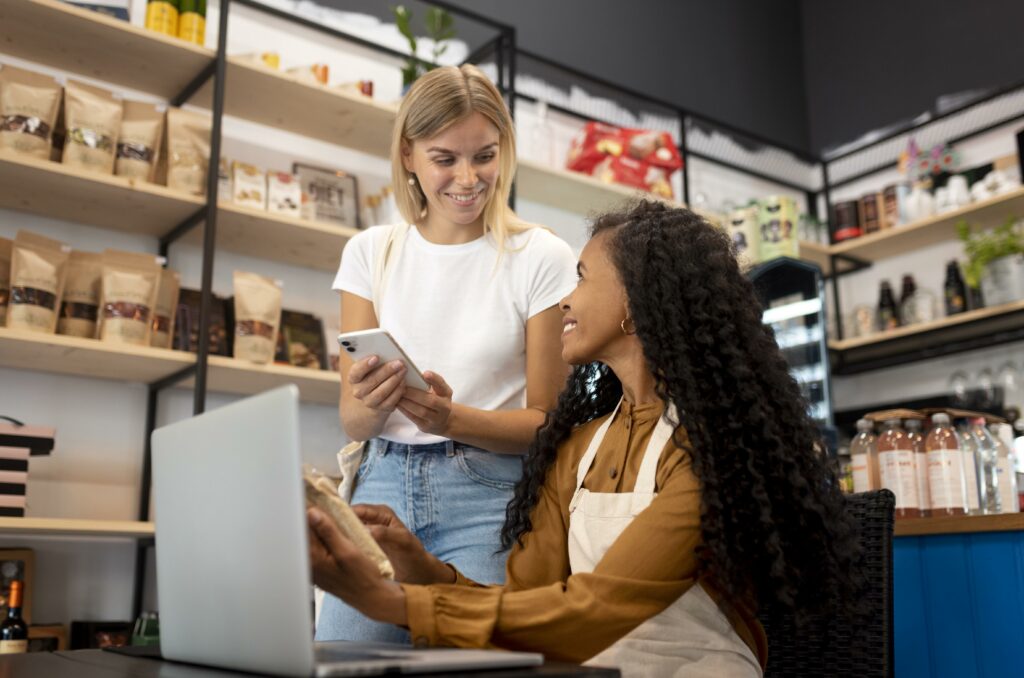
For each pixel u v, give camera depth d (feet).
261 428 2.51
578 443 4.34
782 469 3.65
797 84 17.37
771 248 13.83
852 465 6.95
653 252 4.03
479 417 4.74
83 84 9.09
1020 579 5.29
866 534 4.22
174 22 9.93
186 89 10.21
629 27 15.46
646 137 13.38
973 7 15.06
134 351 8.75
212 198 9.37
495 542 4.82
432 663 2.38
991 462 6.60
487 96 5.16
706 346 3.85
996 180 13.52
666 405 3.89
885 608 4.09
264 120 10.89
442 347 5.27
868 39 16.52
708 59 16.34
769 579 3.54
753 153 16.20
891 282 15.21
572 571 3.93
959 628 5.56
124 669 2.88
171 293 9.46
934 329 13.61
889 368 14.89
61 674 2.78
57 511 9.21
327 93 10.34
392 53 12.25
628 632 3.26
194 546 2.88
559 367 5.24
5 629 8.09
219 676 2.60
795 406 3.86
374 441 5.16
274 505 2.45
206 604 2.82
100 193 9.11
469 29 13.28
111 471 9.57
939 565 5.73
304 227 9.98
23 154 8.54
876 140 16.01
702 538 3.51
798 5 17.51
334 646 3.21
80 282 8.94
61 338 8.38
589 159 13.26
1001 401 12.69
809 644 4.28
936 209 14.17
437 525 4.90
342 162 11.51
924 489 6.50
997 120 14.37
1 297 8.53
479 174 5.14
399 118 5.29
